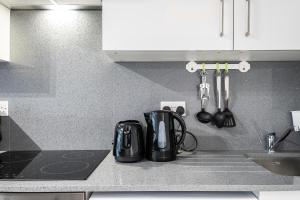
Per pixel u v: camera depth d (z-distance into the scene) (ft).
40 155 4.52
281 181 3.12
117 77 4.92
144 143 4.19
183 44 3.89
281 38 3.89
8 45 4.78
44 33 4.89
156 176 3.30
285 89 4.90
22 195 3.01
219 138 4.95
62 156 4.44
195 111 4.94
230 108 4.91
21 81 4.89
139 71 4.93
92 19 4.90
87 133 4.93
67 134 4.93
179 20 3.88
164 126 4.02
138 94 4.93
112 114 4.93
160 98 4.93
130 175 3.34
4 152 4.75
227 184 3.02
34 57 4.89
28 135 4.91
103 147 4.94
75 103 4.91
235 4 3.88
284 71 4.90
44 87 4.90
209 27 3.89
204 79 4.86
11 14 4.86
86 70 4.91
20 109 4.90
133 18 3.87
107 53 4.18
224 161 4.06
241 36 3.90
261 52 4.10
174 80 4.93
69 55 4.90
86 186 2.99
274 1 3.88
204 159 4.18
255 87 4.90
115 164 3.88
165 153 3.99
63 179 3.17
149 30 3.88
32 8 4.81
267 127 4.91
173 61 4.93
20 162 4.05
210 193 3.19
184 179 3.18
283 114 4.92
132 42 3.88
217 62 4.92
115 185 3.00
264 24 3.88
